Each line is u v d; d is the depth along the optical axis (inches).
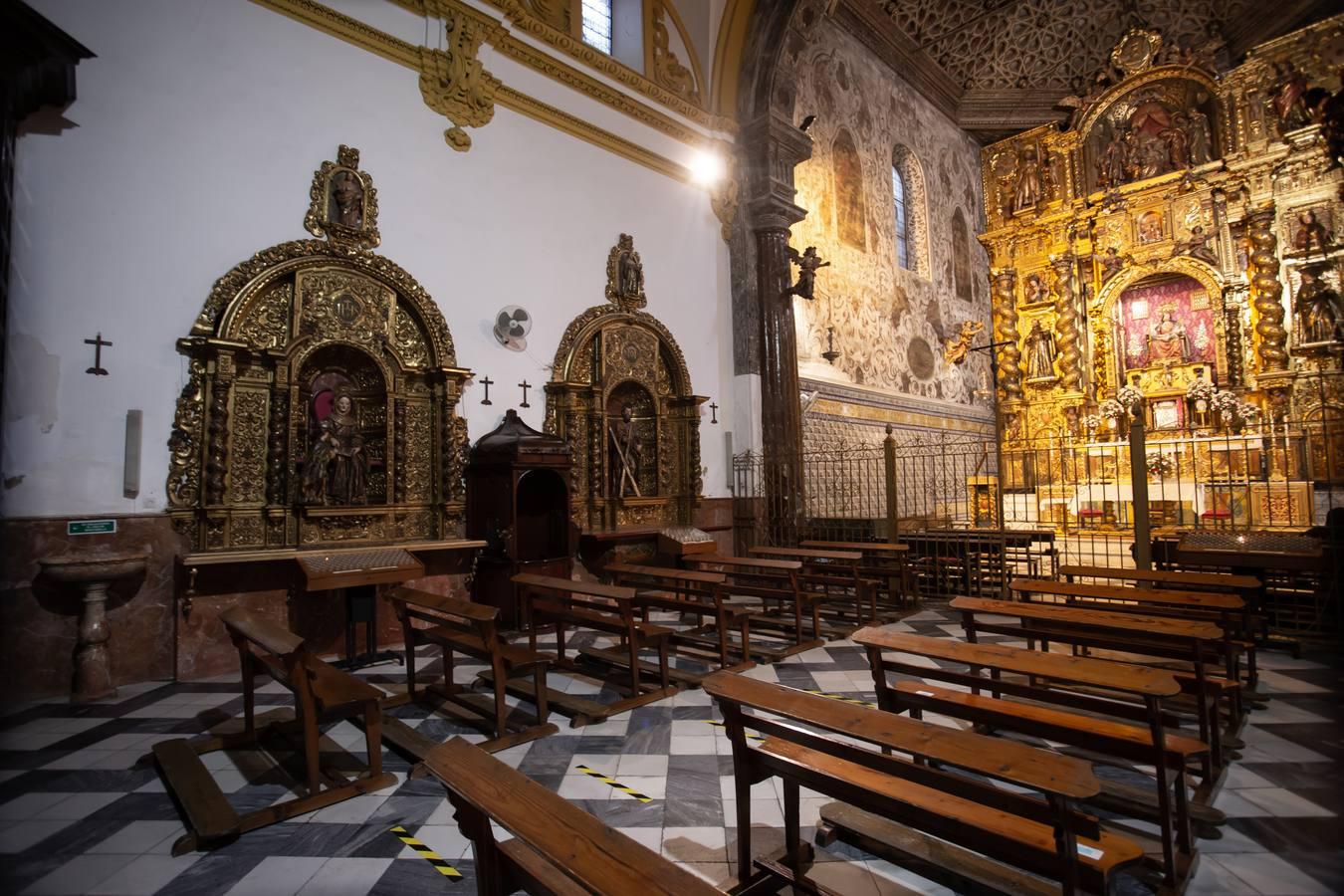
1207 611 199.3
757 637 291.9
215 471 243.9
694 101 449.4
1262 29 625.3
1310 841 124.6
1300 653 252.2
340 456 283.4
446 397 309.0
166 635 236.1
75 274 223.1
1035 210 737.6
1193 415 635.5
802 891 109.6
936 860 113.5
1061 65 722.8
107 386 228.1
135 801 146.6
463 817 88.5
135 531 230.8
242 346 248.7
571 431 363.6
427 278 312.5
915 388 617.9
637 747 172.9
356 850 126.8
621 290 396.2
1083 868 94.7
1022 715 125.6
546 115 364.2
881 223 595.2
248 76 265.1
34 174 216.2
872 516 539.5
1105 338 694.5
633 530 381.1
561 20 374.9
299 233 276.4
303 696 144.5
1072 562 448.5
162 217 242.1
